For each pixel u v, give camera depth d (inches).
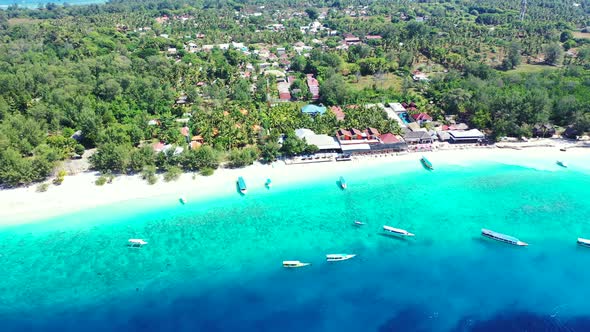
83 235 3371.1
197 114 5487.2
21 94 5802.2
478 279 2901.1
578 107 5073.8
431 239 3324.3
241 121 5319.9
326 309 2662.4
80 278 2915.8
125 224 3508.9
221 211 3705.7
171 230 3442.4
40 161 4008.4
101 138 4736.7
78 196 3878.0
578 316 2598.4
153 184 4084.6
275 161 4544.8
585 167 4402.1
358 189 4060.0
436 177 4276.6
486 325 2541.8
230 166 4451.3
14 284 2864.2
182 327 2527.1
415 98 6422.2
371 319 2586.1
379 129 5083.7
